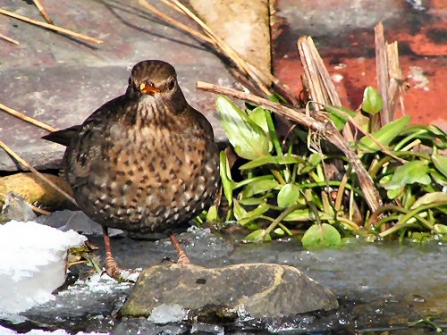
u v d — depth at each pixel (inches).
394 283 384.5
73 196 439.5
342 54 493.7
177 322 347.9
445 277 390.0
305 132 449.1
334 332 342.3
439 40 497.7
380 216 434.6
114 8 516.4
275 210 450.3
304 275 361.1
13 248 384.8
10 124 456.1
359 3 518.9
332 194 445.4
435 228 426.6
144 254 422.6
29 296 371.2
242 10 518.9
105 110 396.8
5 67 479.8
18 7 507.5
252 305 349.4
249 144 445.7
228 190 446.0
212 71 486.0
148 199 387.2
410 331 342.6
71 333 343.9
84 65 484.4
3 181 446.6
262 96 474.6
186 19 513.7
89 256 408.5
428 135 440.8
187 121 386.3
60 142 426.3
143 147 380.8
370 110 440.8
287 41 503.8
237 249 422.6
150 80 375.9
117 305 367.6
